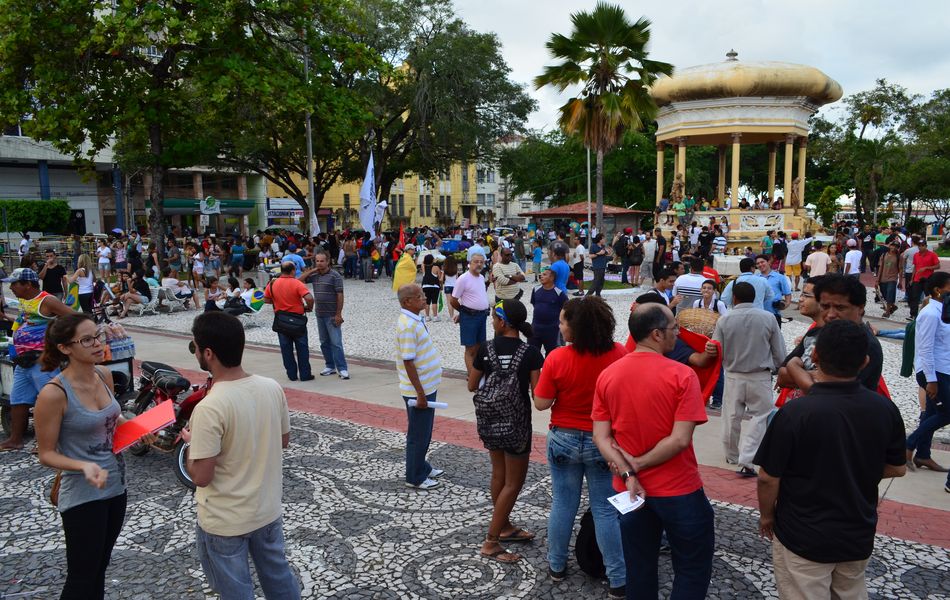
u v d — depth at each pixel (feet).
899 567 14.12
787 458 9.39
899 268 55.57
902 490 18.31
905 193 159.53
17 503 18.38
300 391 30.35
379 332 47.11
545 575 14.08
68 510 10.96
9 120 65.10
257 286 74.90
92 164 73.51
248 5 69.15
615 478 11.18
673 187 103.60
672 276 28.12
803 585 9.37
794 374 14.79
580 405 12.84
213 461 9.67
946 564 14.24
